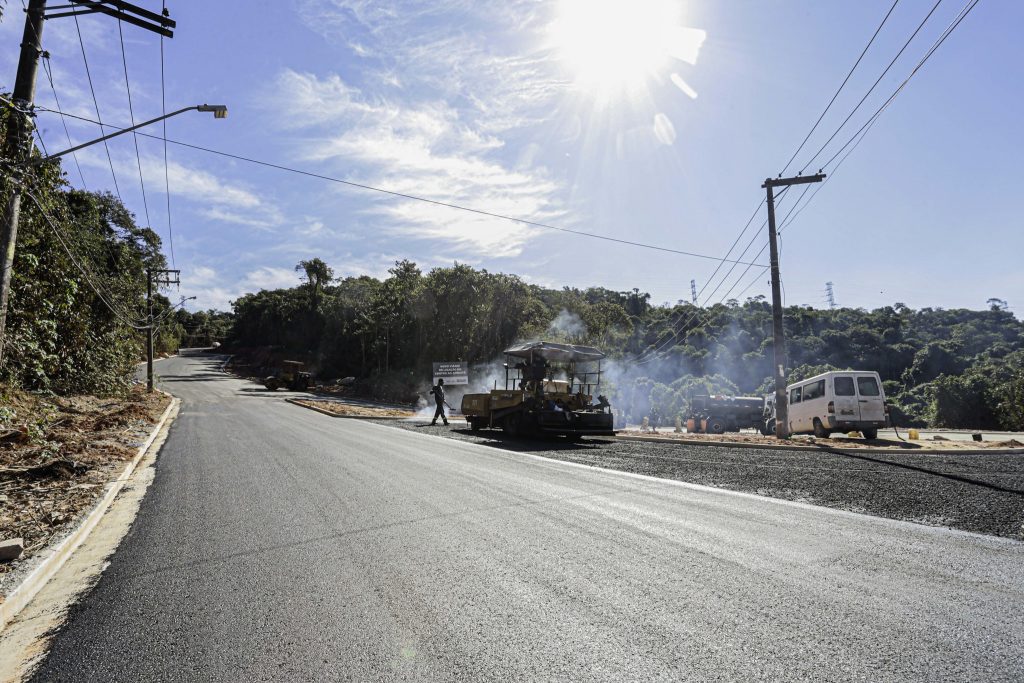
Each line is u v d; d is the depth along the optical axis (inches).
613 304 2006.6
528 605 149.9
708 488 312.8
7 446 419.2
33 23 349.7
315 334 3678.6
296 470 383.2
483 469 384.5
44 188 586.6
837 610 143.9
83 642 135.2
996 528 222.5
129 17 374.9
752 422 960.9
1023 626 133.5
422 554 195.5
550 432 618.2
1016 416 1103.0
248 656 124.8
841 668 114.0
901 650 121.7
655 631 133.1
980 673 111.4
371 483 330.3
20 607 159.8
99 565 194.9
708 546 201.9
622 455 470.3
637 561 185.5
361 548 203.9
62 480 343.6
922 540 207.3
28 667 123.5
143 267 1624.0
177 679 115.7
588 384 689.0
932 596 152.9
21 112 340.8
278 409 1280.8
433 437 633.0
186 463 430.0
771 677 110.8
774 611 143.9
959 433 770.8
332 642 130.6
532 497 288.8
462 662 119.5
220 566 188.4
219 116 362.3
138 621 146.3
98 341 1071.6
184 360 4097.0
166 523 248.7
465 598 155.6
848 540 208.1
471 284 1882.4
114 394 1146.7
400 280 2420.0
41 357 669.9
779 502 275.0
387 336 2265.0
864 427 613.9
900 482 322.3
